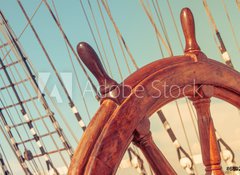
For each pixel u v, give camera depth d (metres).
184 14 1.68
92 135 1.30
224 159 3.90
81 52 1.37
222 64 1.80
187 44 1.68
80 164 1.28
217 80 1.74
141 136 1.43
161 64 1.52
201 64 1.66
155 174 1.51
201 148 1.78
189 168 4.05
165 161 1.49
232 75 1.83
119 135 1.33
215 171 1.75
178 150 4.13
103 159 1.29
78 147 1.30
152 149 1.47
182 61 1.60
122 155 1.35
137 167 4.29
